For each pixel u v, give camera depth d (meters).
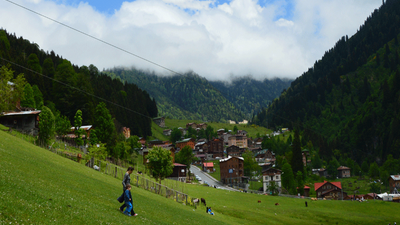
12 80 110.25
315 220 84.75
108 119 140.38
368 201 119.94
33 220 17.62
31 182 26.55
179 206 51.88
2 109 92.06
